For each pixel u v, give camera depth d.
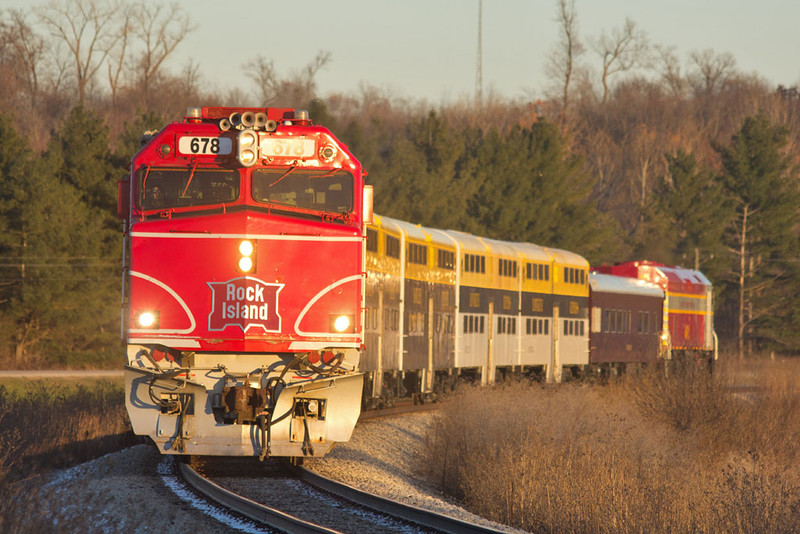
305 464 59.34
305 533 39.16
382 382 83.75
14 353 186.88
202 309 52.28
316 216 53.66
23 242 184.50
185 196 53.38
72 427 71.12
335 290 53.12
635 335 138.12
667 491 54.06
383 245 83.06
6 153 188.25
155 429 51.84
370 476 58.69
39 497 42.34
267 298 52.50
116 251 188.50
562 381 123.81
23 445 62.97
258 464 60.19
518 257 116.12
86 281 185.25
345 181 54.12
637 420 82.31
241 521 42.25
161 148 53.41
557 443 65.12
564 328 124.50
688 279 150.62
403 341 88.38
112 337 192.62
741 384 121.69
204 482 48.22
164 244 52.50
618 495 52.91
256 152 53.16
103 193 189.00
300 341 52.59
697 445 83.19
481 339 107.44
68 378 158.00
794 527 51.09
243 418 51.84
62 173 191.62
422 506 49.38
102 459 60.09
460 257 103.00
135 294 52.34
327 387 52.34
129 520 41.09
